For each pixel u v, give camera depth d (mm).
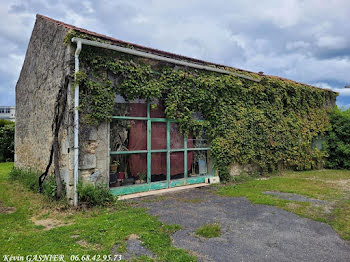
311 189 6691
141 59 6156
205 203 5367
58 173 5129
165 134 6859
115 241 3273
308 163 10695
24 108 8703
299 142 10430
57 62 5809
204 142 7832
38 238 3385
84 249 3061
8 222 4105
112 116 5656
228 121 8023
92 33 5391
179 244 3297
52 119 6020
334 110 12445
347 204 5227
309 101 11234
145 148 6426
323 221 4234
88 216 4434
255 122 8781
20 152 8992
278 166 9852
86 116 5195
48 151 6230
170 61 6535
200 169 7707
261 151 8930
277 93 9633
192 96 7152
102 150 5469
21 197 5727
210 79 7465
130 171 6168
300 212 4715
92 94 5305
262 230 3844
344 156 11211
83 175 5172
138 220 4113
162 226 3904
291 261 2898
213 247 3223
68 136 5082
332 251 3174
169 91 6699
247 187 6984
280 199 5594
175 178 7059
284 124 9867
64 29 5504
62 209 4715
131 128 6176
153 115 6594
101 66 5414
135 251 3025
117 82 5762
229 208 4988
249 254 3051
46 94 6539
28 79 8352
